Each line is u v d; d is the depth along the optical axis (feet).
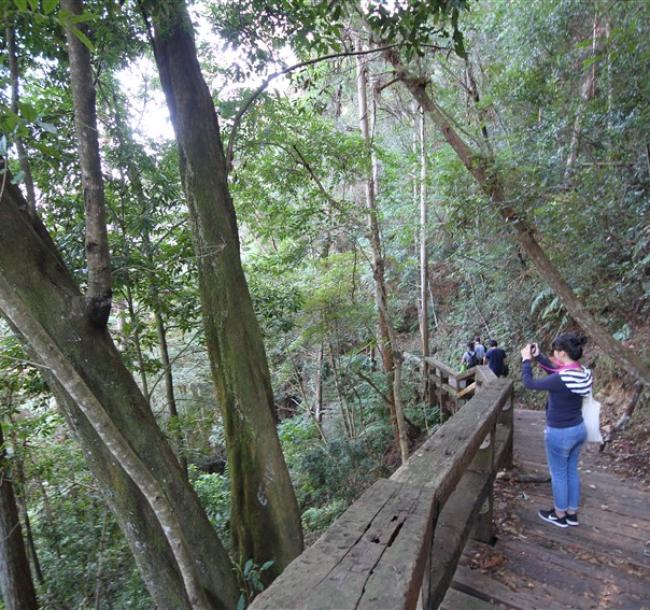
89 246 7.97
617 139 15.87
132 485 8.12
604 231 17.67
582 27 18.30
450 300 41.29
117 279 13.96
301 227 22.27
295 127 20.13
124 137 14.20
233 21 11.65
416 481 5.30
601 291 20.34
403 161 30.07
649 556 9.16
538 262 15.78
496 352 23.24
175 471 8.75
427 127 32.63
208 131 11.46
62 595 15.98
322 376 32.86
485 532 9.64
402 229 31.17
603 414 18.31
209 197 11.19
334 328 27.61
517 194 15.08
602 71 14.71
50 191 13.17
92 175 7.72
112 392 8.21
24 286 7.65
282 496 10.25
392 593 3.01
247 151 18.86
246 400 10.61
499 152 17.74
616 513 11.16
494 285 33.58
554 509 10.71
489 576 8.55
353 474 23.47
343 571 3.31
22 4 4.68
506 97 19.47
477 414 8.94
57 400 8.14
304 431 29.09
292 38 12.21
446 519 7.50
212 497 19.02
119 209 15.03
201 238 11.14
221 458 30.42
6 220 7.75
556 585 8.28
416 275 41.52
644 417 15.99
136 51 12.26
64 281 8.25
